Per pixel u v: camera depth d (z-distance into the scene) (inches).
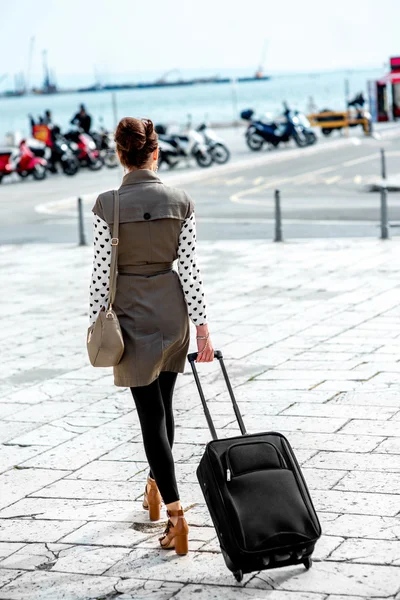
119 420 283.3
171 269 180.9
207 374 324.8
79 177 1307.8
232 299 458.3
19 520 207.9
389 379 301.6
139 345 174.9
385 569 170.7
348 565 173.3
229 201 929.5
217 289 487.5
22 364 361.7
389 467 223.5
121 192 176.7
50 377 340.2
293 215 801.6
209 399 294.2
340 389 293.7
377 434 248.4
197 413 279.9
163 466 180.7
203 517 202.5
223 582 170.2
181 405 289.3
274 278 510.3
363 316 399.5
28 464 246.8
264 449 165.5
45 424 282.8
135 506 212.5
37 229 815.7
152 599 165.8
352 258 561.3
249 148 1546.5
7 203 1033.5
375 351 339.0
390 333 365.4
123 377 177.2
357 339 359.3
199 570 176.4
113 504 214.4
